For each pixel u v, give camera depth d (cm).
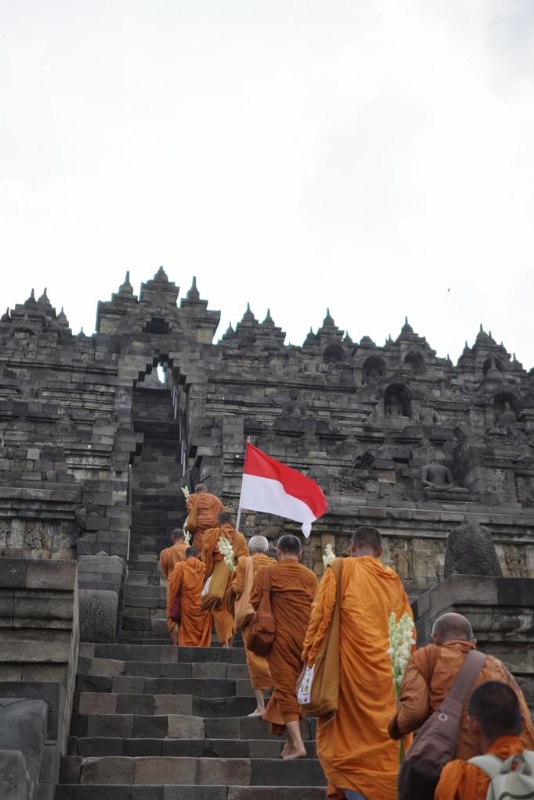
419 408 3950
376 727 693
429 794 536
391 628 672
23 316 4416
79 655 1147
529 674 970
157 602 1762
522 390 4534
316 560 2133
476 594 995
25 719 743
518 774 436
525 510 2386
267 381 4034
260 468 1368
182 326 4453
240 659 1202
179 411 3853
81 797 775
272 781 847
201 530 1566
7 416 3159
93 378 3806
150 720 946
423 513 2205
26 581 895
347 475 2658
